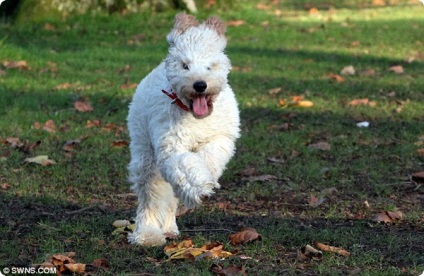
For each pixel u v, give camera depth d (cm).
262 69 1697
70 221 840
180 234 805
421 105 1396
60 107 1367
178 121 716
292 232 797
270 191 964
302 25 2284
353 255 737
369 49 1945
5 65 1648
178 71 709
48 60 1747
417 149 1135
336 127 1248
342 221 854
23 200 913
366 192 962
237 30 2169
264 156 1110
